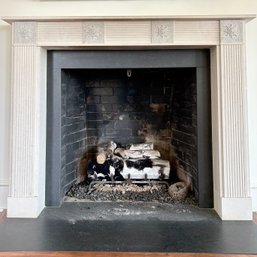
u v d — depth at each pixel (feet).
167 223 5.83
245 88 6.15
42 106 6.48
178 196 7.07
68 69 6.81
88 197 7.20
